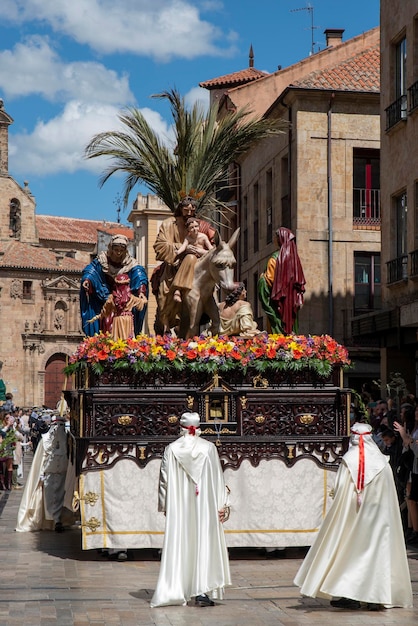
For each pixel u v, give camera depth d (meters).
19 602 8.78
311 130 31.92
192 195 12.62
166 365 11.41
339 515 8.66
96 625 7.84
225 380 11.62
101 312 12.71
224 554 8.76
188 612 8.41
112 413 11.41
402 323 22.23
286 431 11.59
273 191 35.19
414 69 23.00
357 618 8.23
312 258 31.83
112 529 11.23
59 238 104.12
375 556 8.55
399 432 13.26
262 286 12.57
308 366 11.70
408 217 23.17
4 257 86.44
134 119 14.61
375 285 32.22
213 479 8.87
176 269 12.33
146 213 61.34
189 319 12.05
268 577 10.29
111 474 11.27
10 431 22.86
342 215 31.86
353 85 31.94
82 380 12.20
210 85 46.28
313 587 8.54
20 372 85.88
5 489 22.73
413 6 22.91
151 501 11.28
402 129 23.61
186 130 14.65
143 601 8.87
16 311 86.06
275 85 38.41
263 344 11.59
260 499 11.41
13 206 91.12
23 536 13.80
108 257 12.94
